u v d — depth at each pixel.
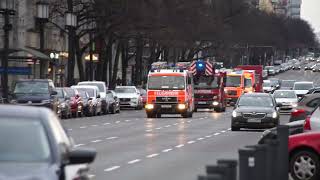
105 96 117.81
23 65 141.25
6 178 15.07
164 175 36.03
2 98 92.88
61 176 16.06
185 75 101.00
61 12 144.38
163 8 144.38
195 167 39.84
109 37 153.75
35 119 17.47
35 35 155.62
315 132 33.94
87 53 184.75
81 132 69.38
